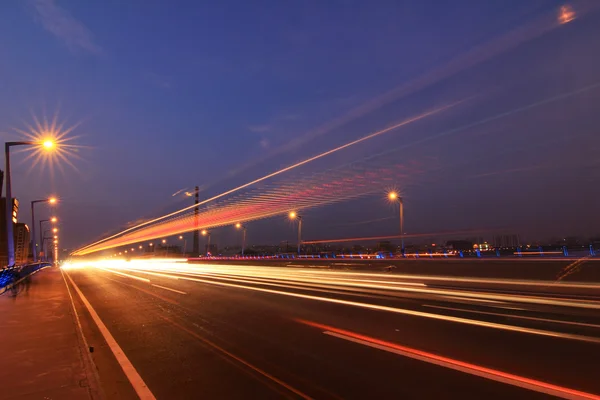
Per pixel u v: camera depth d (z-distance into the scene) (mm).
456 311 10305
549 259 29656
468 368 5625
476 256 46031
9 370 5355
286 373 5680
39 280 24438
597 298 12273
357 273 25500
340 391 4918
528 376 5230
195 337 8203
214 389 5113
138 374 5793
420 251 61000
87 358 5941
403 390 4875
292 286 18656
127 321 10281
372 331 8203
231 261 62312
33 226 42969
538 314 9680
